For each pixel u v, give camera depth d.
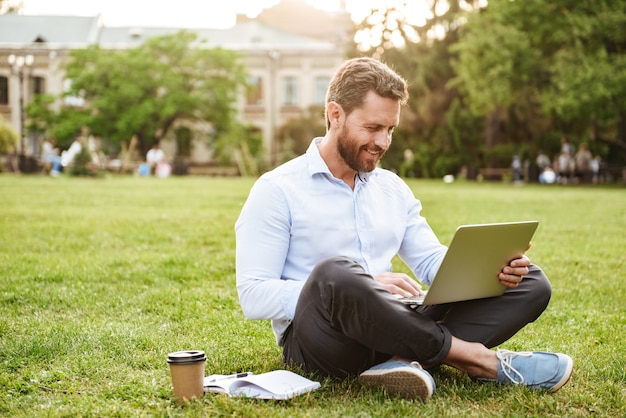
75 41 44.00
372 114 2.57
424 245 2.99
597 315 4.05
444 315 2.73
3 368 2.86
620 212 11.33
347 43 43.53
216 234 7.68
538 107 30.39
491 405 2.43
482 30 26.61
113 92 37.66
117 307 4.12
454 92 34.19
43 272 5.11
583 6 24.75
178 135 41.09
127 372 2.83
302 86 44.47
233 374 2.63
